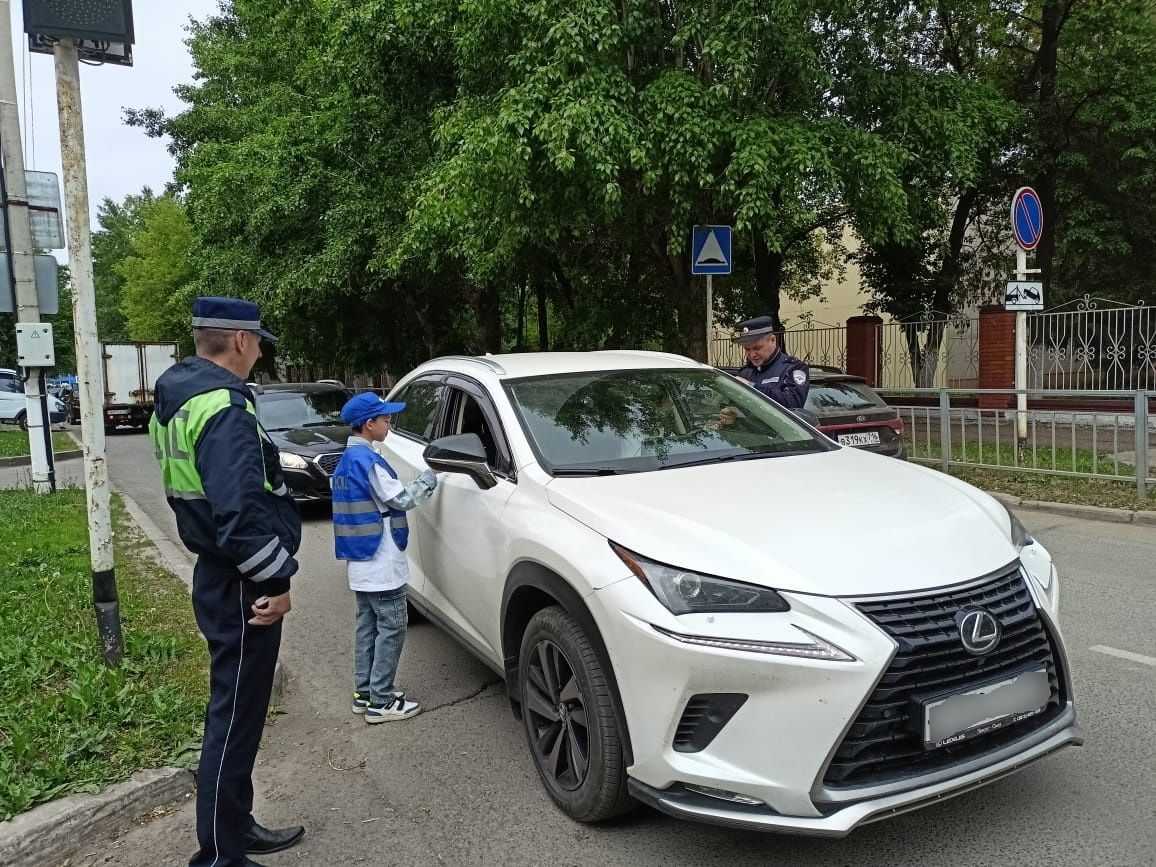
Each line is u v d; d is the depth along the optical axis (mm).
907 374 14773
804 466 3674
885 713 2525
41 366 11242
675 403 4270
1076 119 15266
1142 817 2998
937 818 3057
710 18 9180
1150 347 11656
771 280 16516
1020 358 10016
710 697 2607
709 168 9367
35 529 8562
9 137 10352
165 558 7332
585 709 3000
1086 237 15297
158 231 45906
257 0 19984
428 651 5176
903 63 10750
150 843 3197
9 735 3740
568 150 8867
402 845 3102
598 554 2945
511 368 4438
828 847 2914
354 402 4105
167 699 4066
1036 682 2803
